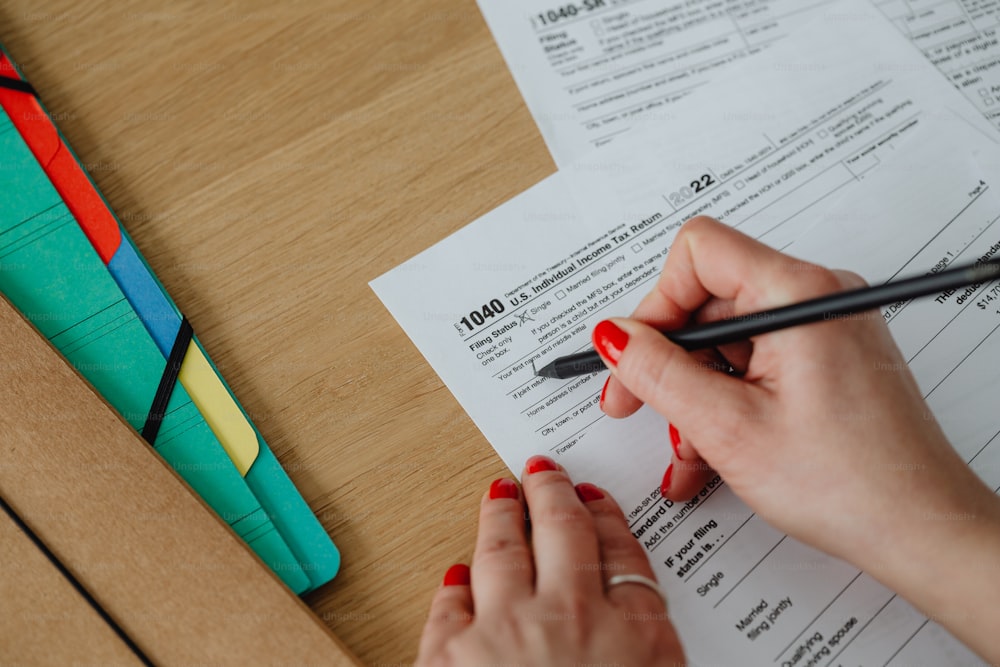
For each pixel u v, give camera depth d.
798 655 0.40
